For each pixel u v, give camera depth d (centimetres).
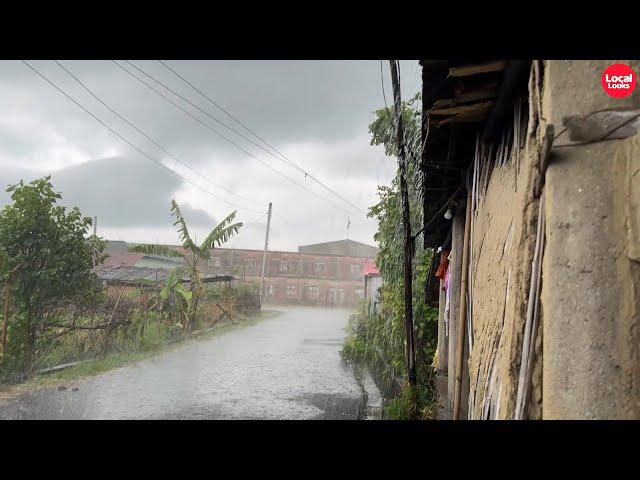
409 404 621
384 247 1116
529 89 270
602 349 208
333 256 4703
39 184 895
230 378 970
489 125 376
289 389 884
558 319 218
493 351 331
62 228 943
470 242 489
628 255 209
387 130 974
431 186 566
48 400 721
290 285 4606
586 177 222
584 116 227
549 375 217
